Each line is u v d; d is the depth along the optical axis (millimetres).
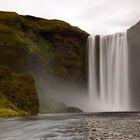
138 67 167625
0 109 93875
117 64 167000
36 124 54562
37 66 150500
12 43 142375
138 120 60250
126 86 165875
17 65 139250
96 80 171625
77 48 175125
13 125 52969
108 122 55281
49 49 170750
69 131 40969
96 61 173250
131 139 31766
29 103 111312
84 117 77562
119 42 168375
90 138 33219
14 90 112000
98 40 175125
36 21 179875
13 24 162375
